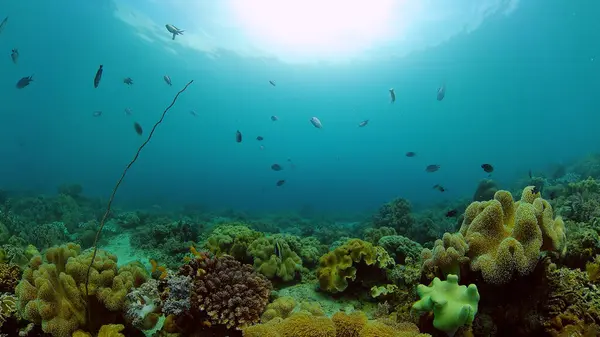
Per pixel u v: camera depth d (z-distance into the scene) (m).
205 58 39.81
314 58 42.19
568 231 4.73
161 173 63.62
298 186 64.44
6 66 46.28
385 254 5.11
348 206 32.59
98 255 4.14
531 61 47.16
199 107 67.44
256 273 4.51
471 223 3.74
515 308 3.27
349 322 2.65
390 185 66.56
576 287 3.29
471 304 2.75
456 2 30.11
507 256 3.07
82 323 3.47
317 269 5.77
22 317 3.57
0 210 10.45
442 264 3.46
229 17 30.36
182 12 28.41
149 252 8.45
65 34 35.94
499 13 32.88
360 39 37.44
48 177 37.59
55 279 3.62
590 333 2.87
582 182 8.54
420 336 2.42
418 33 35.84
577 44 41.31
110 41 36.59
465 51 42.47
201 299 3.61
